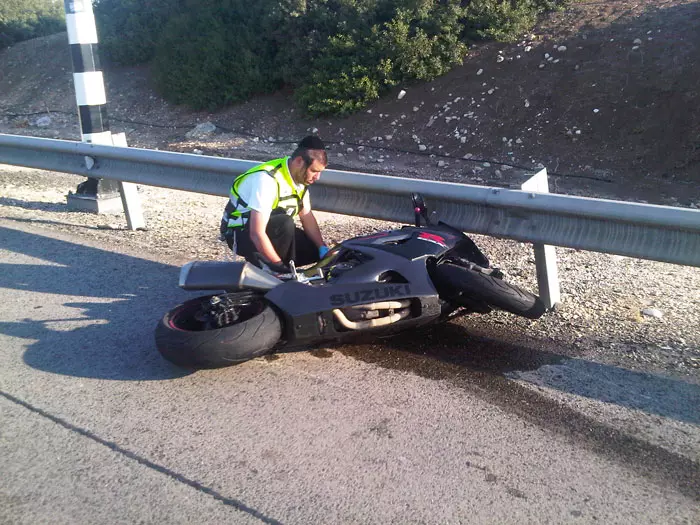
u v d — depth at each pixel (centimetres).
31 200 987
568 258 669
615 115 1389
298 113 1897
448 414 381
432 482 321
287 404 395
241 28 2112
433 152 1528
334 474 328
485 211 523
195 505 308
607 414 379
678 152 1260
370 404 393
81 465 340
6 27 3008
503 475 326
